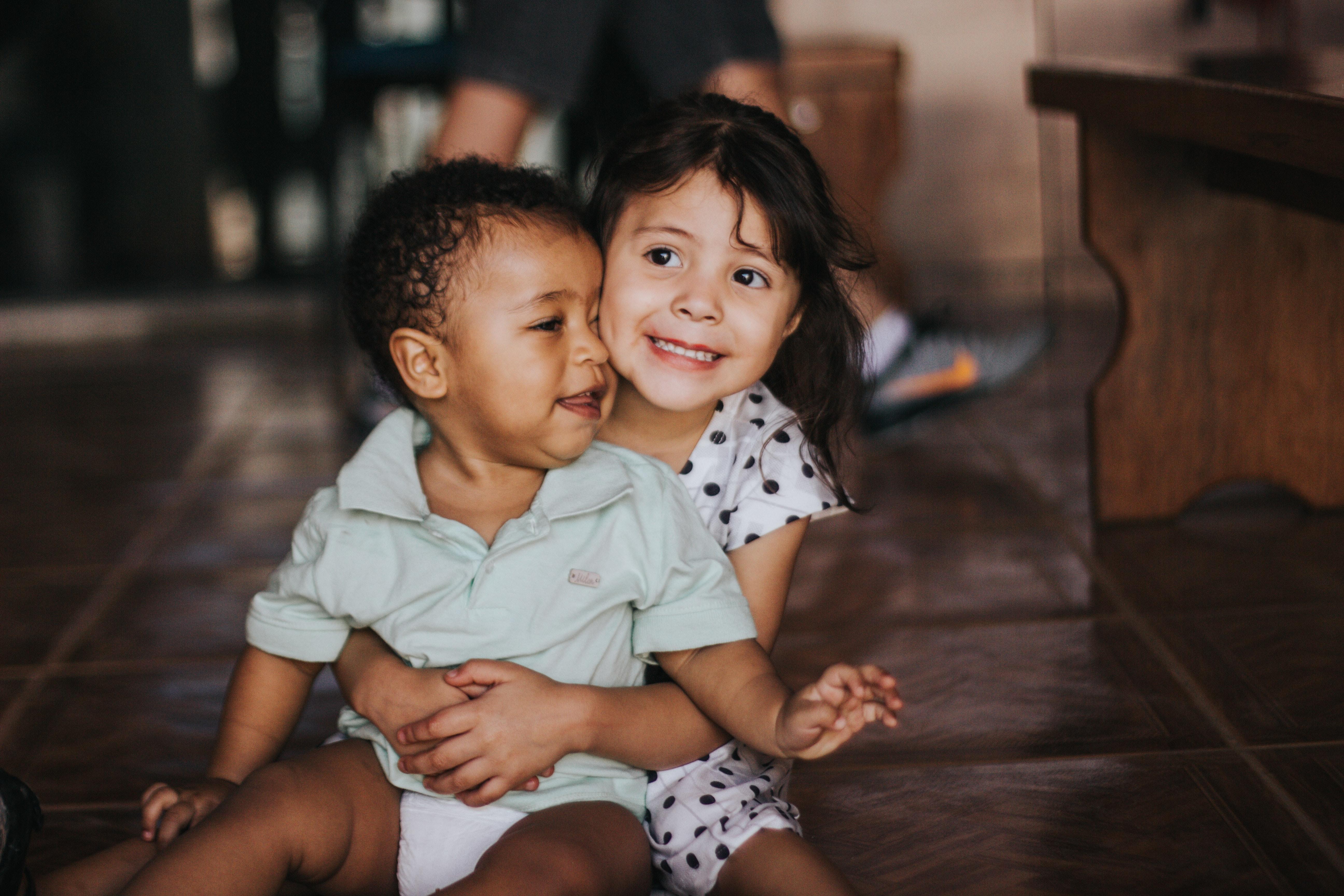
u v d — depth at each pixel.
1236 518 1.91
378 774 1.01
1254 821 1.10
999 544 1.88
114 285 4.20
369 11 3.30
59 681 1.54
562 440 1.04
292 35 4.12
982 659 1.48
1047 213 3.73
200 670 1.56
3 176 4.09
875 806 1.17
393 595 1.02
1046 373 2.96
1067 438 2.46
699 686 1.04
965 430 2.56
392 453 1.08
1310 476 1.89
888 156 2.94
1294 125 1.19
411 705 1.00
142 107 4.14
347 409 2.84
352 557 1.04
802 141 1.15
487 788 0.96
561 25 2.06
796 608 1.68
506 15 2.06
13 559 2.03
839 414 1.19
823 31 3.67
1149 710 1.32
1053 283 3.76
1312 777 1.16
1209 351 1.88
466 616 1.01
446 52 2.63
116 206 4.19
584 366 1.04
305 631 1.06
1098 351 3.13
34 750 1.36
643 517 1.06
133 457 2.66
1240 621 1.52
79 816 1.21
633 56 2.12
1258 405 1.89
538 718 0.97
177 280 4.24
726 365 1.10
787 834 0.97
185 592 1.85
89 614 1.77
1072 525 1.95
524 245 1.02
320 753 1.01
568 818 0.95
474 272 1.01
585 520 1.05
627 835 0.97
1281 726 1.26
